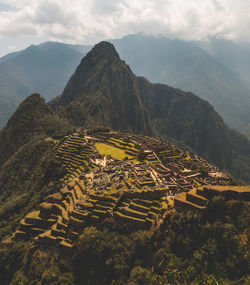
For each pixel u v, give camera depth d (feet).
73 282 131.54
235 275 93.91
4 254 159.12
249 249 95.35
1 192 411.13
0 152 570.46
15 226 236.84
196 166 309.63
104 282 124.77
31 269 145.07
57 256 142.72
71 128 560.61
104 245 132.77
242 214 105.09
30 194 302.25
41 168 358.23
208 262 102.06
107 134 474.08
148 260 121.80
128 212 142.00
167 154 352.90
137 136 511.81
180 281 104.27
